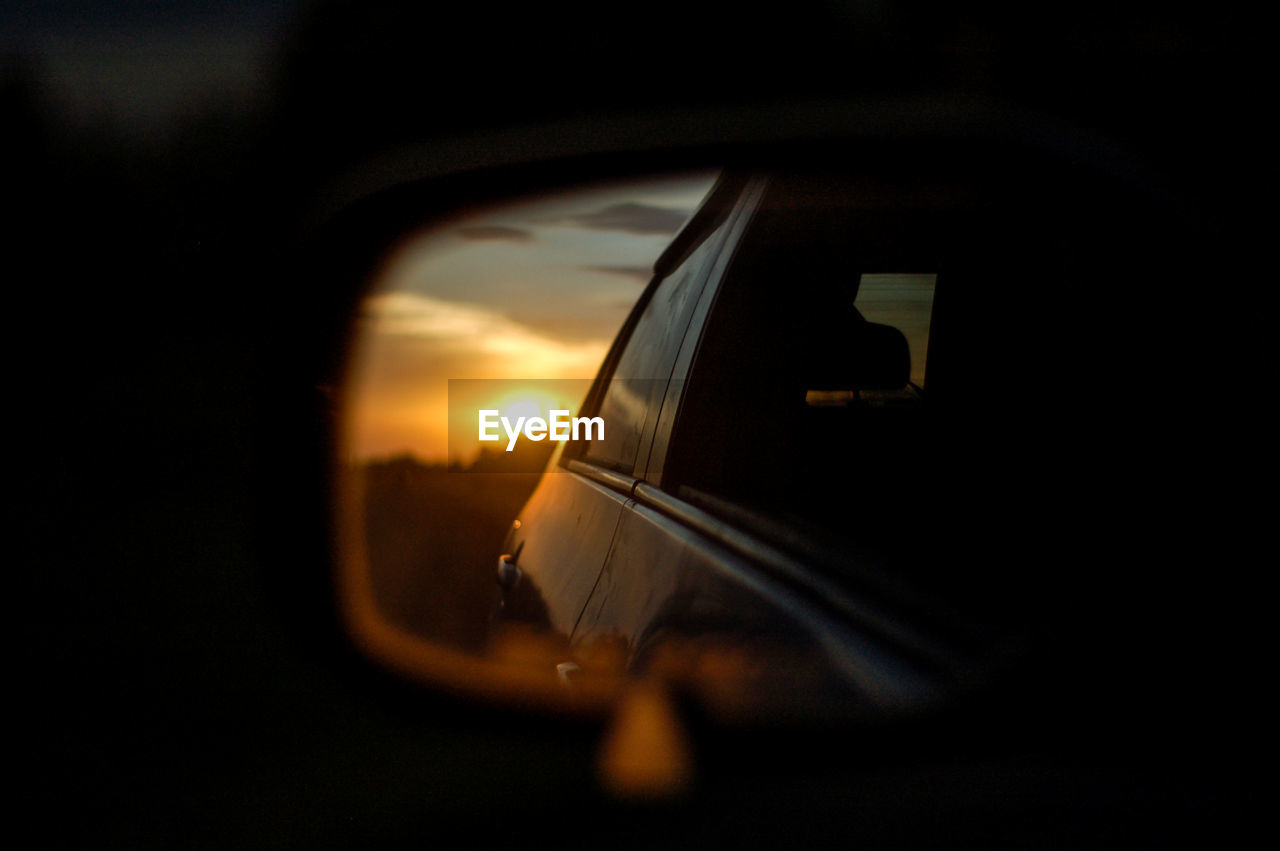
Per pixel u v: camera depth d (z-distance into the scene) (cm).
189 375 1110
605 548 235
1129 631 101
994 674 106
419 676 240
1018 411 133
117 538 668
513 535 356
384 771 340
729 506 183
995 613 112
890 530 140
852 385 175
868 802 109
